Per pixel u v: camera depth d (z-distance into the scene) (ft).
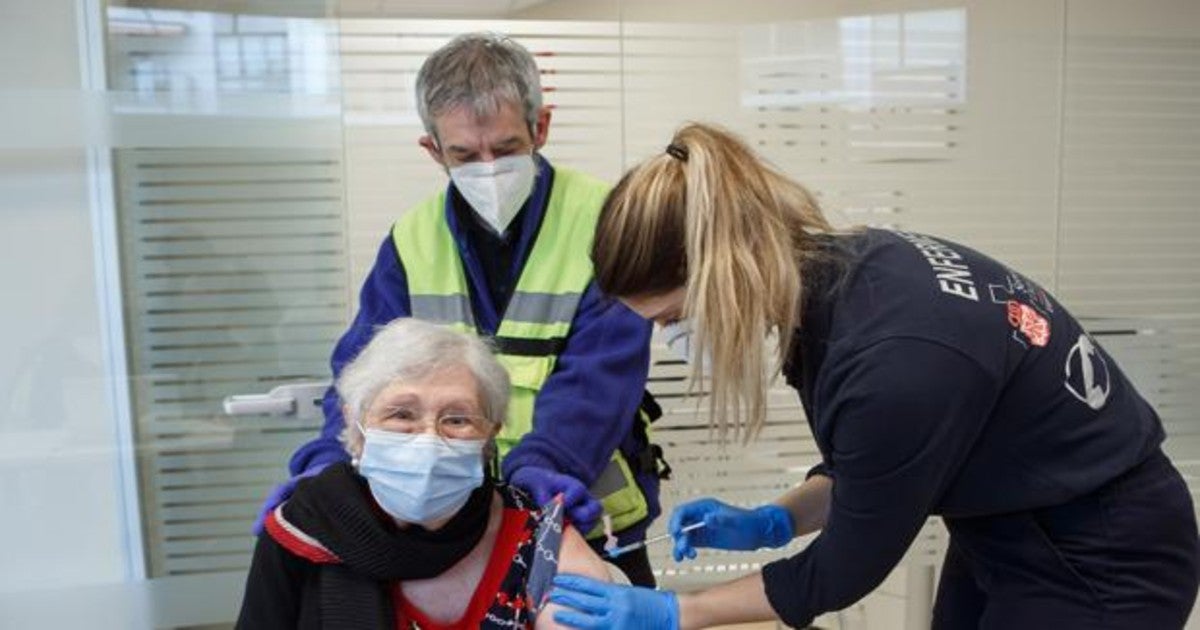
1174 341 9.05
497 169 4.93
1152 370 9.04
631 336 4.91
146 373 6.75
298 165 6.78
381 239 7.82
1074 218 8.71
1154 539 4.04
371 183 7.77
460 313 5.12
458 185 5.06
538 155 5.44
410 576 4.01
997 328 3.70
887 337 3.47
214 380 6.85
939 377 3.43
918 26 8.27
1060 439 3.93
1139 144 8.73
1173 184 8.86
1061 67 8.51
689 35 7.99
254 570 4.18
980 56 8.36
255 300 6.83
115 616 6.95
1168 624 4.09
